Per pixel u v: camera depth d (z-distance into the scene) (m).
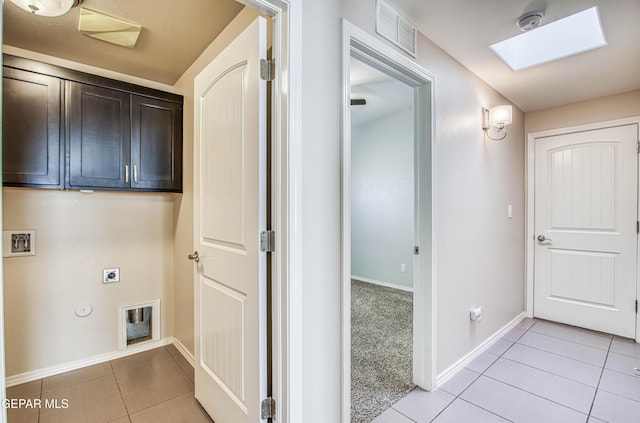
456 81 2.25
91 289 2.34
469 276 2.39
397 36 1.75
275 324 1.32
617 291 2.87
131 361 2.38
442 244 2.10
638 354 2.50
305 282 1.33
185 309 2.44
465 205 2.35
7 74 1.80
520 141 3.29
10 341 2.04
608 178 2.92
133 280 2.53
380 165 4.80
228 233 1.55
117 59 2.26
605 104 2.92
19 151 1.84
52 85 1.95
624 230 2.84
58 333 2.21
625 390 1.99
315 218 1.37
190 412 1.80
